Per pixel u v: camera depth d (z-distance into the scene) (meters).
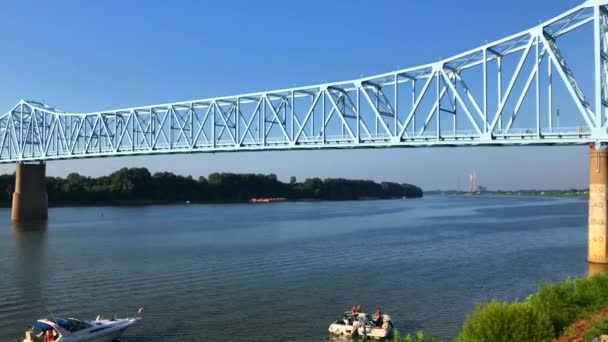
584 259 56.56
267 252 64.62
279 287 44.22
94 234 87.75
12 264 56.41
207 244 73.12
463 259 57.62
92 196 189.00
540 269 51.00
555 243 70.69
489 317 20.33
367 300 39.66
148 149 99.31
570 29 53.81
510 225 100.94
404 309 37.06
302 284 45.28
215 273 50.50
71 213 148.75
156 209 171.00
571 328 20.64
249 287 44.28
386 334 31.48
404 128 65.56
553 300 24.09
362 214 144.50
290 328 33.25
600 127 51.12
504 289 42.69
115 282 46.62
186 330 32.91
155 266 54.62
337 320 34.47
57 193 180.38
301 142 77.69
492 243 71.44
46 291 43.31
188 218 127.31
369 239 78.06
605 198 53.00
